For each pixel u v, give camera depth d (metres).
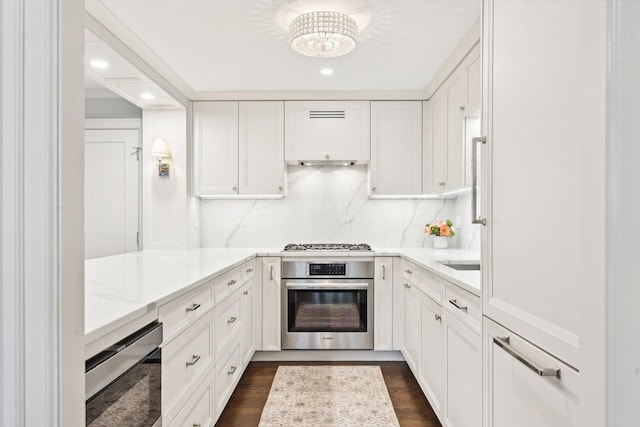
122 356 1.05
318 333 3.14
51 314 0.62
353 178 3.70
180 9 2.00
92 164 3.56
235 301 2.46
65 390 0.65
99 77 2.59
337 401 2.46
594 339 0.67
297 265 3.15
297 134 3.41
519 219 1.11
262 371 2.96
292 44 2.17
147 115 3.33
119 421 1.04
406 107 3.41
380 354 3.21
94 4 1.93
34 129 0.62
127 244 3.53
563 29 0.89
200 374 1.75
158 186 3.33
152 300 1.25
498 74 1.26
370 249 3.36
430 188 3.28
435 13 2.05
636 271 0.63
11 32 0.62
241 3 1.95
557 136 0.91
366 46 2.45
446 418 1.93
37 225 0.62
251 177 3.40
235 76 2.97
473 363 1.56
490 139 1.31
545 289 0.97
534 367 0.95
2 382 0.62
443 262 2.53
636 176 0.64
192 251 3.24
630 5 0.63
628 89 0.63
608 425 0.64
